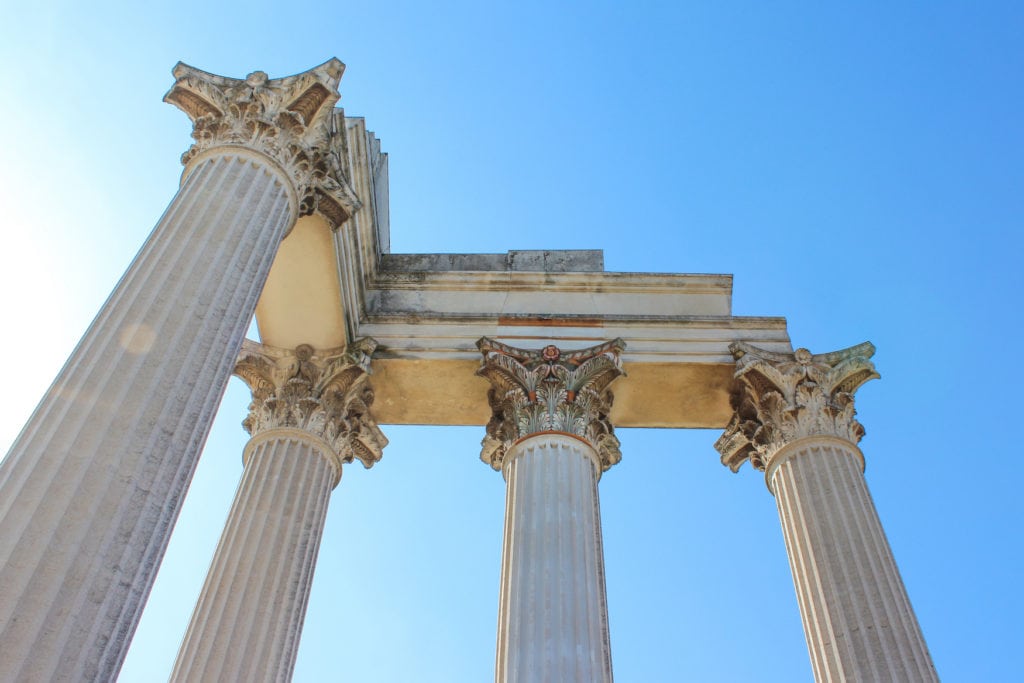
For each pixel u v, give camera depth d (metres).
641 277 27.75
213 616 19.75
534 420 22.33
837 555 20.64
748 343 25.80
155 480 13.09
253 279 16.97
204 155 19.00
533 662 17.19
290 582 20.81
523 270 28.83
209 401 14.71
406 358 25.20
